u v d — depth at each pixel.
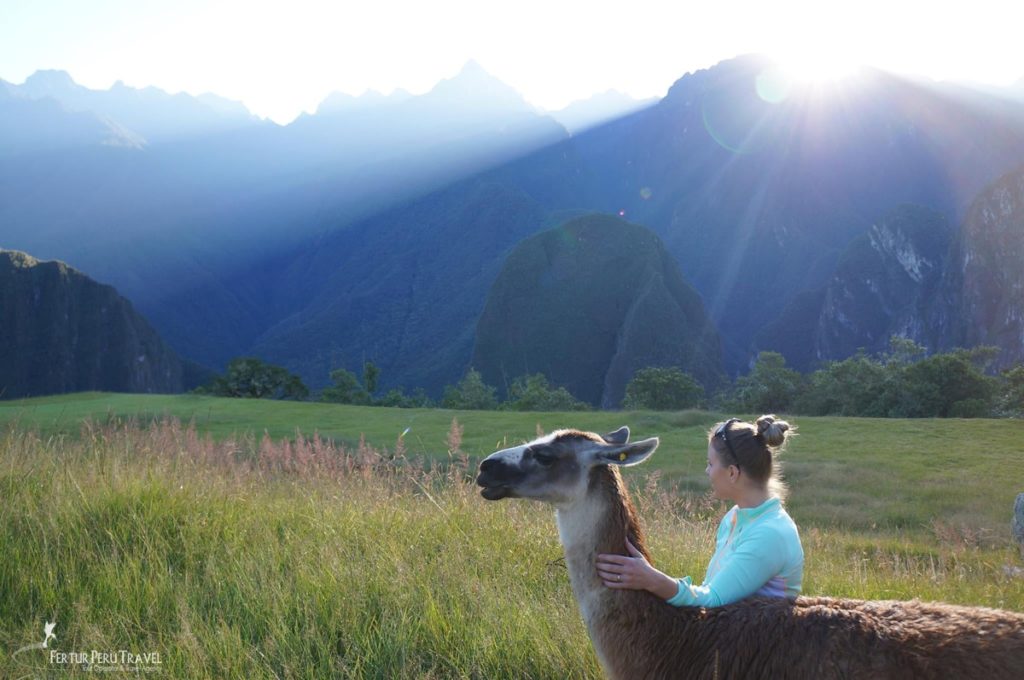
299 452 9.62
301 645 4.71
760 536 3.54
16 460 7.93
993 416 51.69
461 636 4.93
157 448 9.08
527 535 7.00
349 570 5.68
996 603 7.10
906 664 3.00
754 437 3.61
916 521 20.50
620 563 3.53
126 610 5.12
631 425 35.69
